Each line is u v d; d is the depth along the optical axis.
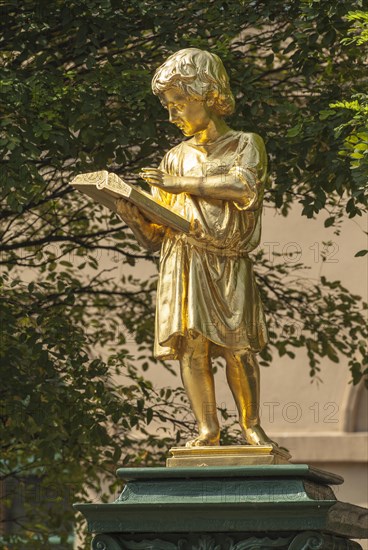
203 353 14.15
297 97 22.91
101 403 22.95
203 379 14.12
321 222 30.88
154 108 20.62
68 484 26.17
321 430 30.77
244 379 14.09
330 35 20.42
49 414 22.20
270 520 12.93
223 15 21.22
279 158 21.55
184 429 26.66
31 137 19.94
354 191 19.95
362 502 30.27
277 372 31.19
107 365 24.08
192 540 13.23
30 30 21.25
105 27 20.77
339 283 26.16
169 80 14.15
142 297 26.97
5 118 19.97
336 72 22.16
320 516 12.79
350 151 17.78
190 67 14.14
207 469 13.18
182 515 13.12
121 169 22.83
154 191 14.50
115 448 23.61
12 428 23.03
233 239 13.98
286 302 26.00
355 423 30.72
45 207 26.06
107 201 14.14
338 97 21.03
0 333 22.06
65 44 22.17
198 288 13.92
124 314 26.61
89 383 22.92
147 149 21.59
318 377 28.12
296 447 30.66
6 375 22.06
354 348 25.80
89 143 21.14
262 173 14.09
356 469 30.44
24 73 21.05
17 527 29.28
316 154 21.25
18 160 19.72
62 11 20.69
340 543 13.63
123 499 13.39
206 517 13.07
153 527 13.22
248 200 13.85
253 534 13.11
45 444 22.80
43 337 22.41
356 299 26.42
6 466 27.31
